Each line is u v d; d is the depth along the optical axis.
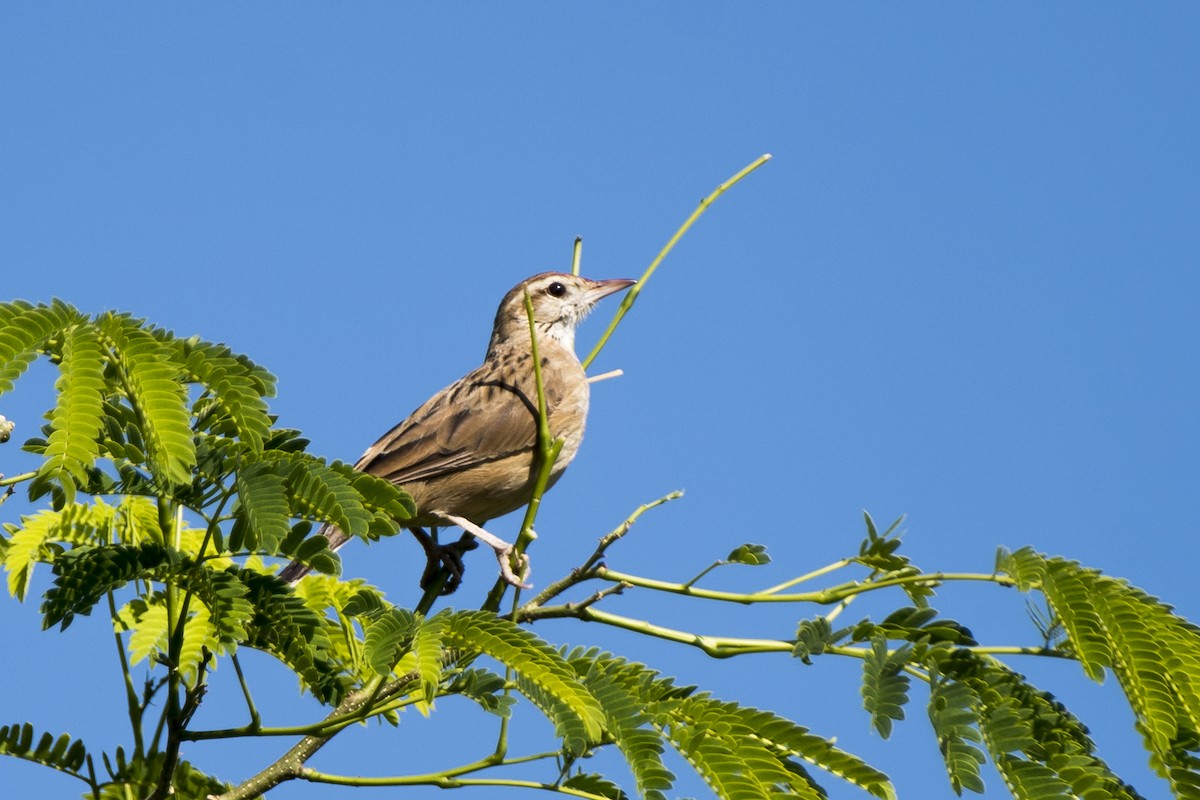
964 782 6.93
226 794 7.77
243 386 7.30
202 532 9.50
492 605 8.78
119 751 8.42
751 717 7.31
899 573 8.12
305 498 7.46
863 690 7.25
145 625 8.64
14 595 8.50
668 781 6.98
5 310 6.60
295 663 8.05
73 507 8.92
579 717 7.12
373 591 9.31
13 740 8.08
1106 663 7.28
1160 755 7.11
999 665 7.63
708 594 8.23
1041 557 7.50
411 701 8.11
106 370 7.10
